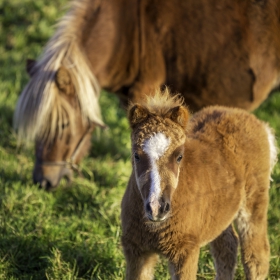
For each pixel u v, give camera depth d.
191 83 11.27
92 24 11.05
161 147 6.76
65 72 10.30
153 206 6.50
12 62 17.80
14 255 9.10
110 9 11.05
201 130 8.39
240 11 10.91
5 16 19.78
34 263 9.09
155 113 7.14
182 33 11.02
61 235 9.62
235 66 11.05
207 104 11.47
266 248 8.58
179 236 7.25
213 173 7.81
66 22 11.09
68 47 10.76
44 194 10.92
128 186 7.61
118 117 14.84
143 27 11.06
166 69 11.26
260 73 11.10
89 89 10.73
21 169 11.90
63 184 11.45
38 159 11.02
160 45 11.10
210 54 11.02
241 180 8.22
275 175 11.77
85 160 12.66
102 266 8.96
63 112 10.61
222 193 7.83
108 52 11.08
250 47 10.96
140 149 6.83
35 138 10.94
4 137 13.64
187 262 7.31
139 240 7.42
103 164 12.40
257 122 8.88
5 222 9.84
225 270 8.72
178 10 10.98
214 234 7.91
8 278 8.62
